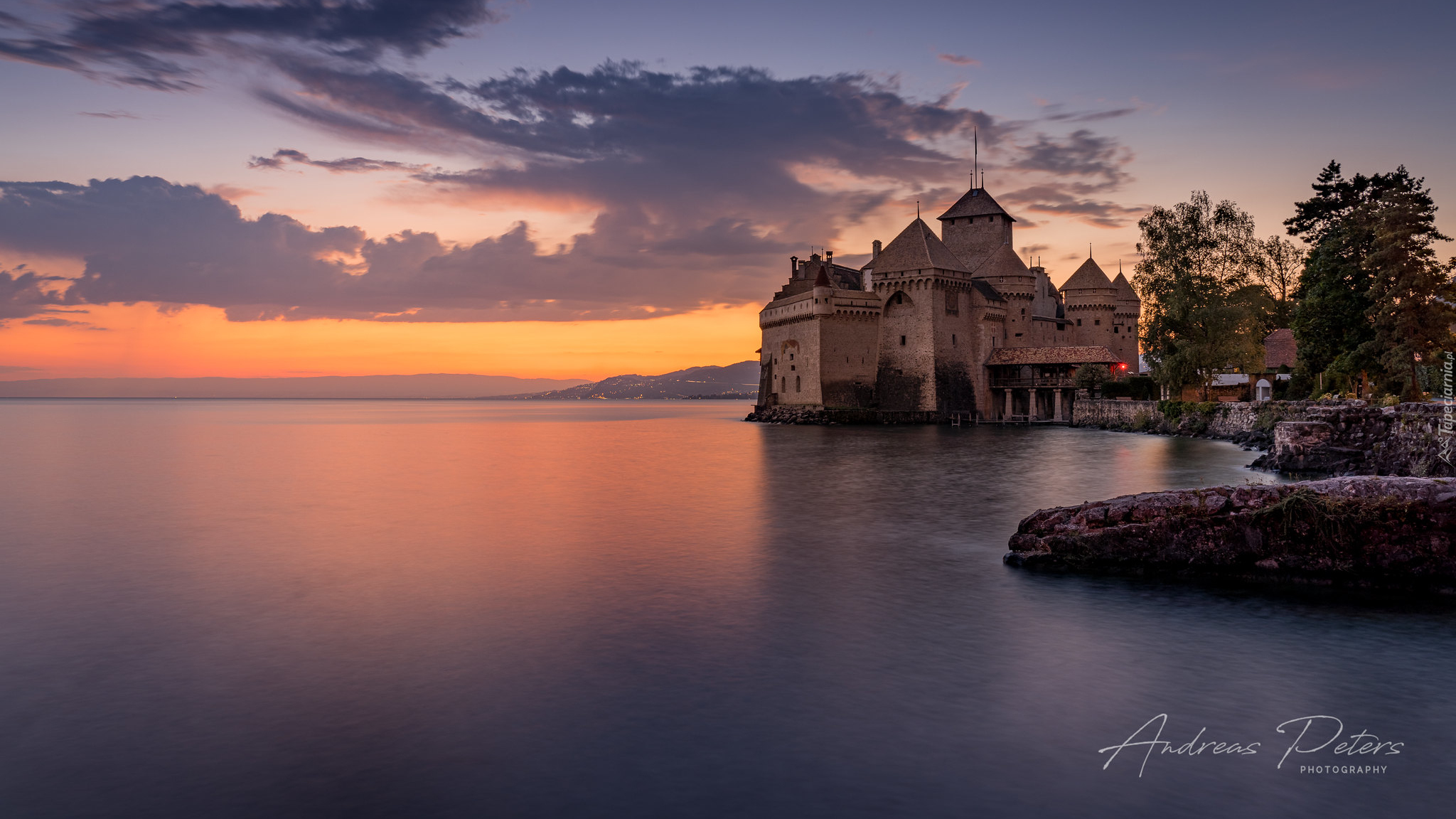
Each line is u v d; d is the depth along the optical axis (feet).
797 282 411.95
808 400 378.12
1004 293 392.88
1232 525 70.85
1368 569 67.31
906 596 68.33
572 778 38.55
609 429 422.00
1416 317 166.40
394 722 44.52
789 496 133.28
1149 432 281.33
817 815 35.40
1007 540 93.20
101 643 58.23
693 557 85.35
